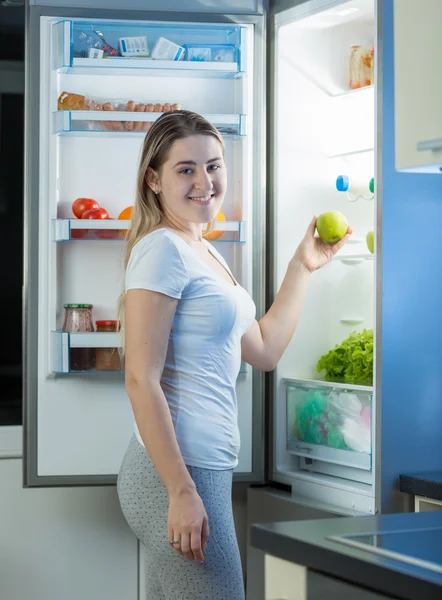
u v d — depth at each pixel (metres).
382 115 2.24
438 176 2.30
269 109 2.61
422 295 2.29
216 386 2.05
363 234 2.71
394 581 1.25
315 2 2.47
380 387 2.25
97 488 2.73
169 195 2.14
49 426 2.55
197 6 2.55
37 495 2.71
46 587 2.71
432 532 1.49
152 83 2.61
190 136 2.13
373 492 2.30
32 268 2.52
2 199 2.96
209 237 2.50
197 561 1.99
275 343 2.43
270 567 1.51
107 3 2.53
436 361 2.31
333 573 1.38
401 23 1.72
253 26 2.57
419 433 2.29
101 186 2.61
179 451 1.96
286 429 2.65
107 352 2.53
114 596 2.74
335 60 2.68
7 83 2.94
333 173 2.69
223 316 2.05
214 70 2.52
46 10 2.51
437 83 1.62
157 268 1.99
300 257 2.46
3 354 2.95
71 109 2.51
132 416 2.58
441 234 2.31
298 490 2.57
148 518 2.04
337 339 2.70
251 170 2.58
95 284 2.60
